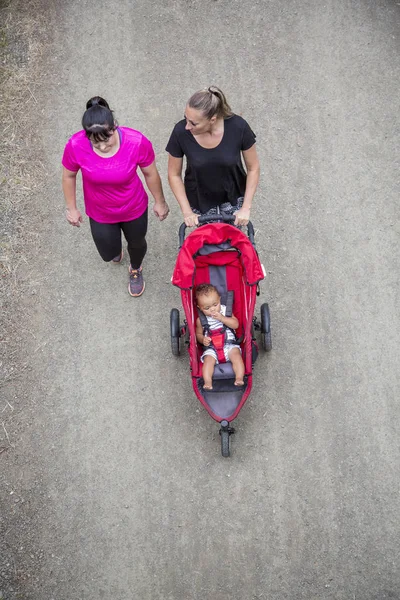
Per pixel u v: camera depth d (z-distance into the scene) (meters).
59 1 10.96
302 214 9.00
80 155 6.50
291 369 8.00
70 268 8.81
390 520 7.11
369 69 10.05
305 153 9.44
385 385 7.85
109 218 7.23
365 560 6.93
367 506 7.20
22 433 7.79
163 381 8.03
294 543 7.05
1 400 7.99
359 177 9.20
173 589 6.88
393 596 6.77
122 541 7.14
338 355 8.05
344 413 7.72
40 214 9.20
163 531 7.18
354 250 8.70
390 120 9.61
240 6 10.73
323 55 10.21
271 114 9.76
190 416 7.81
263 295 8.46
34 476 7.54
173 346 7.87
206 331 7.34
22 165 9.57
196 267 7.52
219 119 6.36
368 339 8.13
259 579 6.89
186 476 7.46
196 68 10.20
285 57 10.23
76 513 7.31
